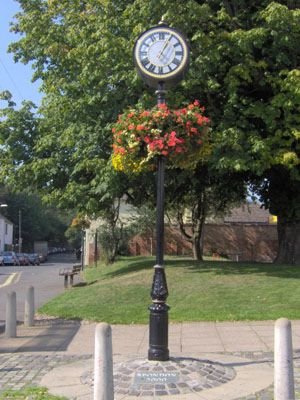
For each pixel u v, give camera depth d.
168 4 15.48
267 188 21.38
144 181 18.22
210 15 16.00
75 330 11.24
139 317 12.12
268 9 15.66
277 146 16.72
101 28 16.91
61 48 19.36
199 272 16.77
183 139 7.42
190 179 19.28
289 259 19.88
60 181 20.41
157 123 7.36
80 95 18.94
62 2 20.53
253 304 12.62
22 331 11.26
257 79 17.14
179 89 16.36
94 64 16.81
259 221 51.12
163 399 6.11
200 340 9.70
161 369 6.91
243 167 15.56
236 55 16.41
